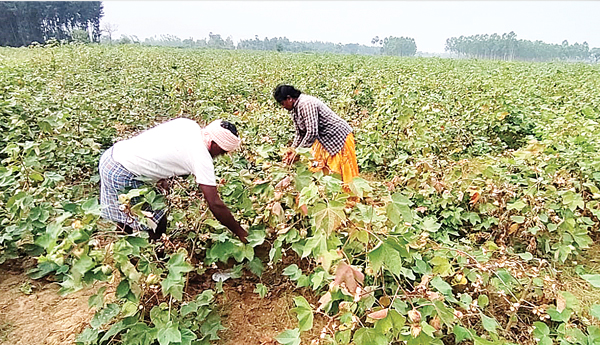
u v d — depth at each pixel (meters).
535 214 3.65
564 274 3.57
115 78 9.98
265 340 2.82
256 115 6.04
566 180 4.05
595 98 9.43
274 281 3.38
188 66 12.87
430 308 2.49
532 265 3.61
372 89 9.12
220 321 2.87
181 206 3.47
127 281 2.33
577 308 2.78
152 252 2.60
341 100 7.81
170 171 2.89
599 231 4.27
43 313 2.97
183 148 2.76
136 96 7.58
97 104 6.32
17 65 10.02
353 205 2.82
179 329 2.52
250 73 11.98
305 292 3.24
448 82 11.22
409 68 17.27
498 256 3.57
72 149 4.57
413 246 2.83
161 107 7.22
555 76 14.97
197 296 2.86
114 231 2.40
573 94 10.27
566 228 3.59
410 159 5.52
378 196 3.39
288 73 12.41
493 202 3.85
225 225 2.93
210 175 2.73
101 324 2.42
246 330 2.91
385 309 2.20
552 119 6.88
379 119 6.12
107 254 2.21
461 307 2.76
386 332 2.36
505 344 2.42
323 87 10.55
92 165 4.66
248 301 3.18
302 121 4.34
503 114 6.83
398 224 2.65
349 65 18.25
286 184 3.01
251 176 3.34
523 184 4.21
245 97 8.80
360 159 5.82
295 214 3.11
